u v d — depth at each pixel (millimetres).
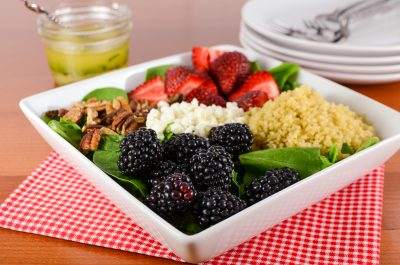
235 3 788
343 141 467
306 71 542
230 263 407
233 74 547
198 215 397
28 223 431
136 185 424
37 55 644
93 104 515
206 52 571
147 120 492
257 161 442
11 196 453
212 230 371
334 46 553
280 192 393
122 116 505
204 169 415
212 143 459
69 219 436
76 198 455
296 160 440
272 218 405
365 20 628
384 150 444
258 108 504
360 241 420
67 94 514
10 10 758
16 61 631
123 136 479
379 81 567
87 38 576
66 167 487
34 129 531
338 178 427
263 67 568
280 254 414
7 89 583
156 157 429
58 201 452
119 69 572
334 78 571
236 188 438
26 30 698
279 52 576
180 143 442
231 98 548
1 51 650
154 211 398
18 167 487
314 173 427
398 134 446
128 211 412
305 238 425
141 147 425
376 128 488
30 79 600
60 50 577
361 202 451
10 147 508
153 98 540
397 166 488
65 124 488
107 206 449
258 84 538
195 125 483
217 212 392
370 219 435
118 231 427
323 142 463
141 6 772
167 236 379
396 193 462
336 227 432
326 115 478
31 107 498
